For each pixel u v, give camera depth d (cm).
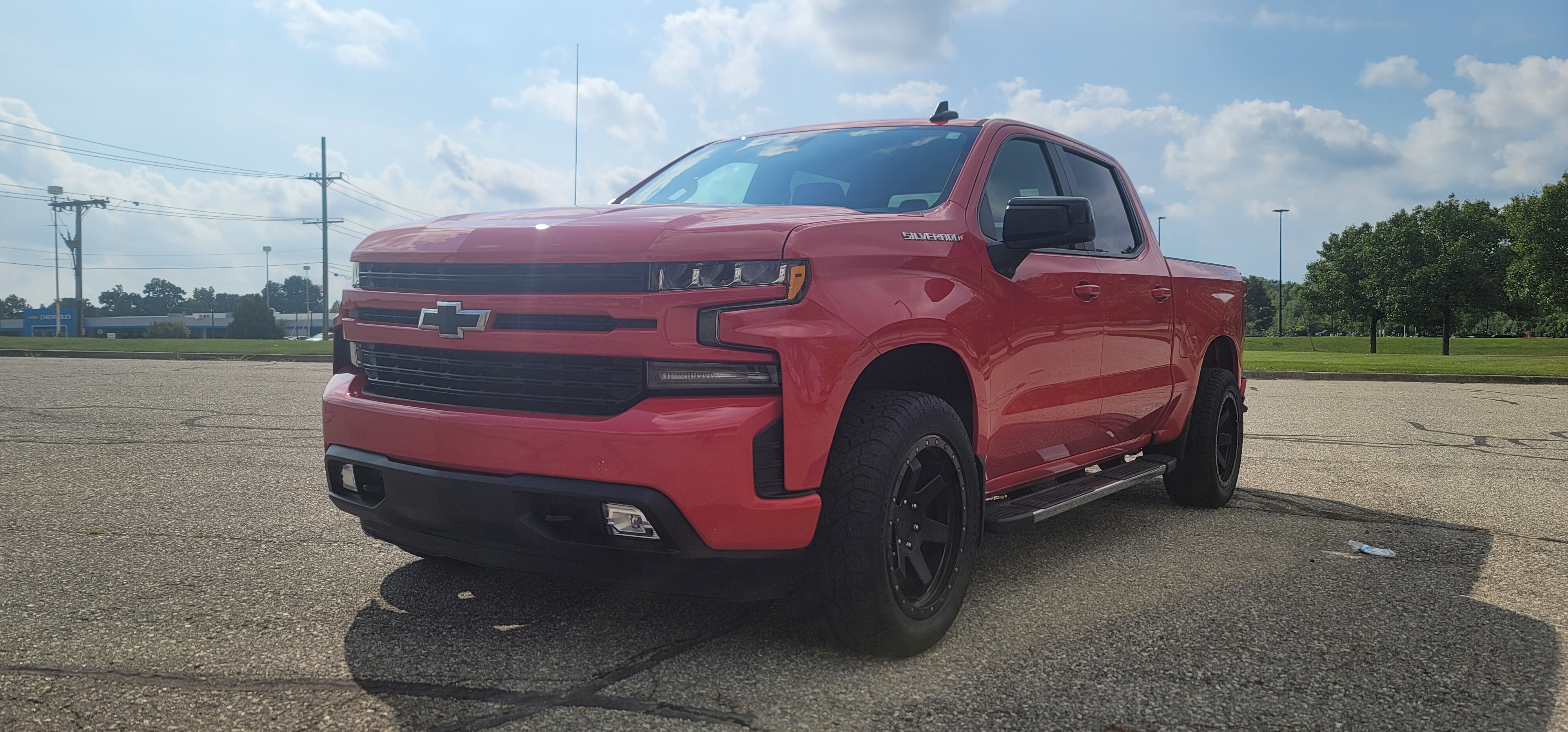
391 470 273
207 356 2086
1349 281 7100
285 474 550
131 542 390
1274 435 855
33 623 289
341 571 351
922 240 292
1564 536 452
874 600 261
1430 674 270
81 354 2138
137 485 512
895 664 270
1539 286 5500
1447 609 332
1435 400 1255
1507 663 279
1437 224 6606
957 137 362
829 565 260
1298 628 308
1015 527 325
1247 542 433
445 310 270
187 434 718
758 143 415
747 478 242
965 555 299
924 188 334
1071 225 309
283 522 428
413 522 275
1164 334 447
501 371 267
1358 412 1077
